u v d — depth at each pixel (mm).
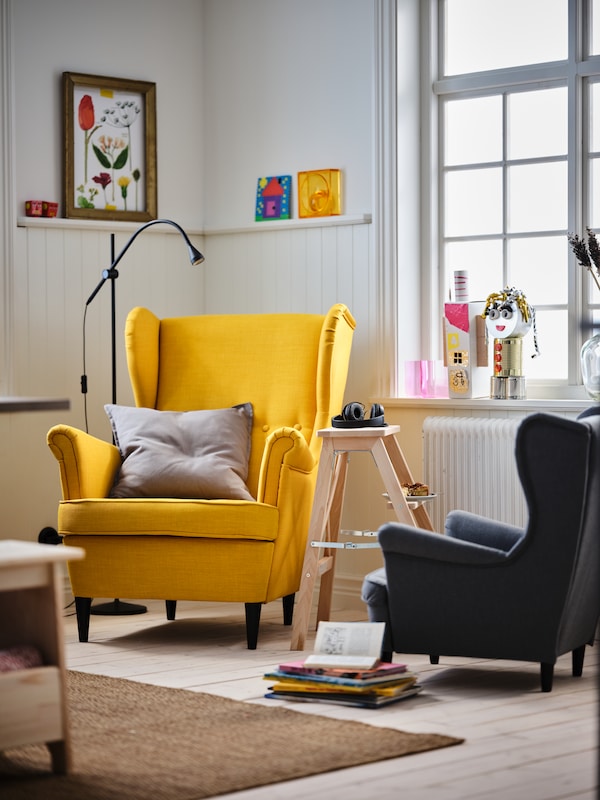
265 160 5547
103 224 5414
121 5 5520
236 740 3021
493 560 3570
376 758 2855
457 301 4961
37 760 2889
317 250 5336
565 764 2824
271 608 5234
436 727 3166
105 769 2787
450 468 4754
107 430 5492
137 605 5152
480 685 3678
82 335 5414
